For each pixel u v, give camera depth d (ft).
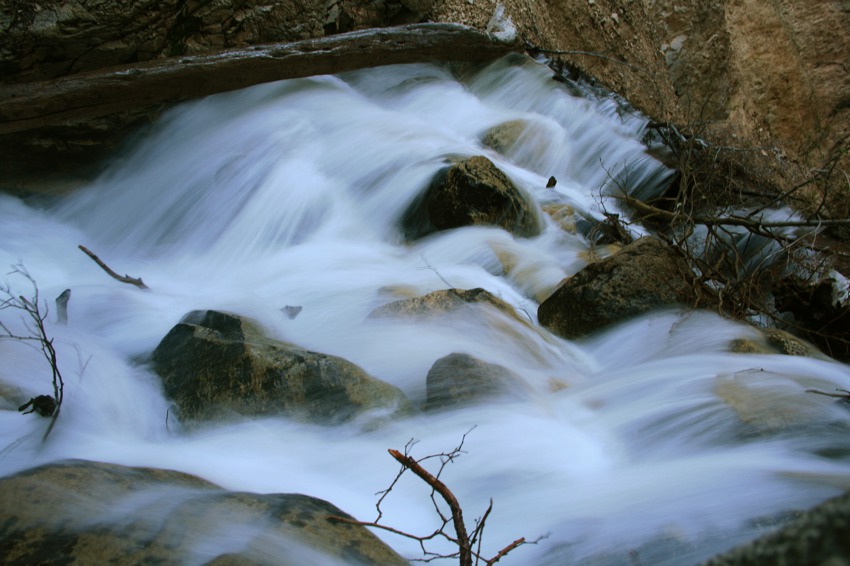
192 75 20.59
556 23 29.91
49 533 7.39
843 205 26.89
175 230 20.49
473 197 19.12
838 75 41.47
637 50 33.17
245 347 11.39
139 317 14.92
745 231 22.47
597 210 22.59
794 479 9.60
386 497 9.75
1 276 16.61
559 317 15.75
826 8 41.68
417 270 17.84
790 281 18.58
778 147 37.37
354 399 11.10
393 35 24.21
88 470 8.48
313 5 23.18
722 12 39.73
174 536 7.39
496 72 26.68
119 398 11.43
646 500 9.40
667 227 22.84
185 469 9.53
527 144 24.64
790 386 12.21
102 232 20.29
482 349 13.51
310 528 7.72
